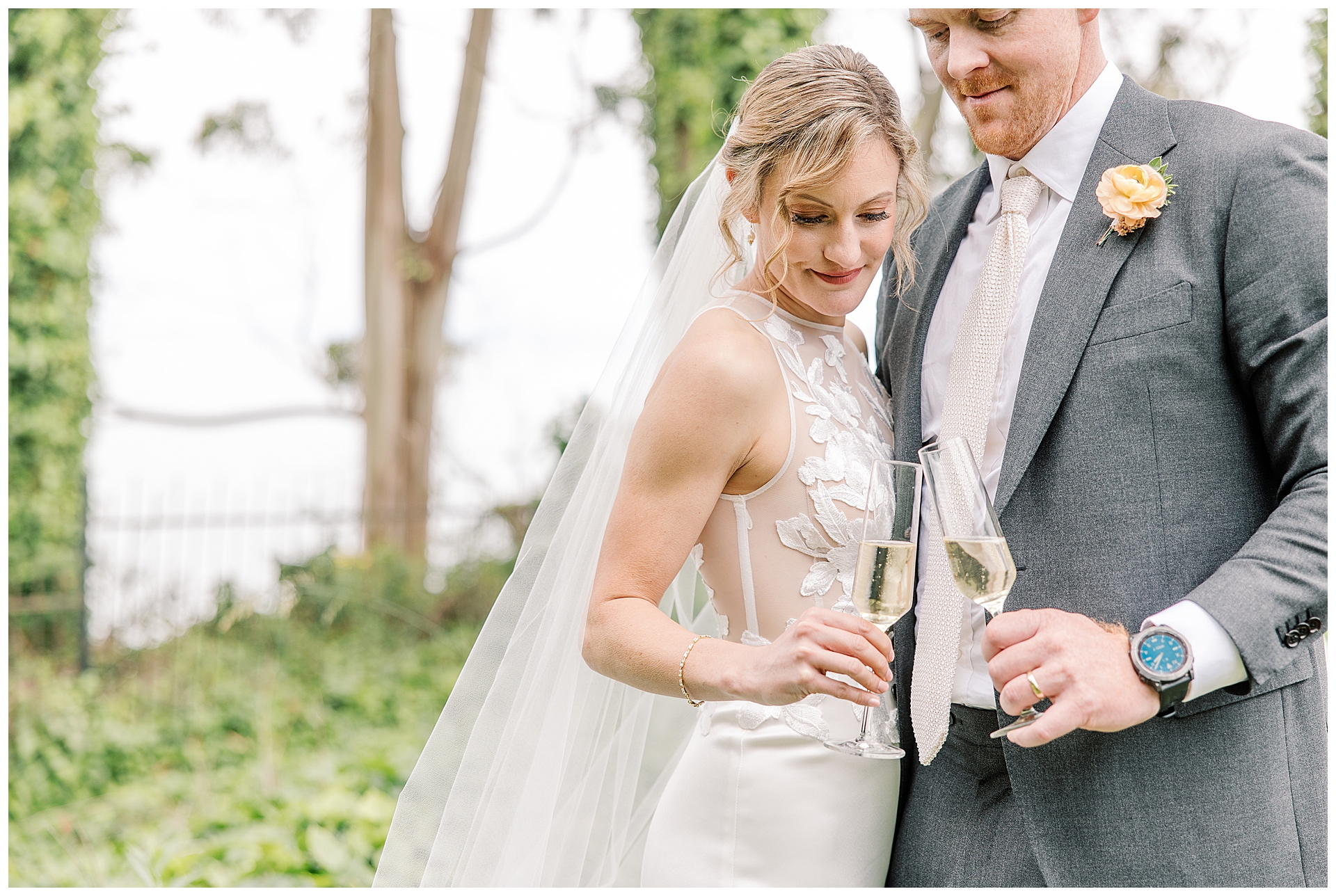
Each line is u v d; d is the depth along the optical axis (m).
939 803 1.86
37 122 7.15
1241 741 1.63
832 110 1.66
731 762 1.83
